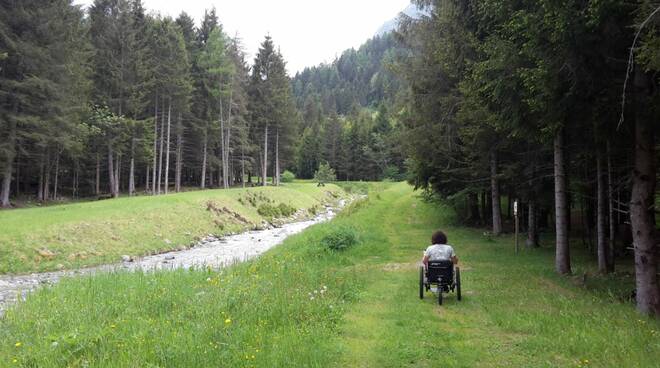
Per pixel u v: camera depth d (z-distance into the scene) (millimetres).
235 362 5000
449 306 8391
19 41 29203
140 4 47719
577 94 8148
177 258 19906
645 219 7734
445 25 16406
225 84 49688
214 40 48969
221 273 11844
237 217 34250
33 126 30922
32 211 24484
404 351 5762
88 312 7551
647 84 7473
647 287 7621
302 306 7676
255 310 7230
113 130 39656
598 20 6516
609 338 6023
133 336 5926
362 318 7539
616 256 16016
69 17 35000
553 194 17047
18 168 36750
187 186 61062
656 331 6324
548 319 7074
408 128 23391
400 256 15688
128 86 41719
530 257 14852
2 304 10742
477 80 10547
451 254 9086
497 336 6496
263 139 61406
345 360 5516
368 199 43969
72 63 33375
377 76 179875
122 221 23719
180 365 4902
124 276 11898
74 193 43156
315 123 115688
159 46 44938
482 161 21078
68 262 17578
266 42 58375
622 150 10688
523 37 8812
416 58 21594
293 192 54625
